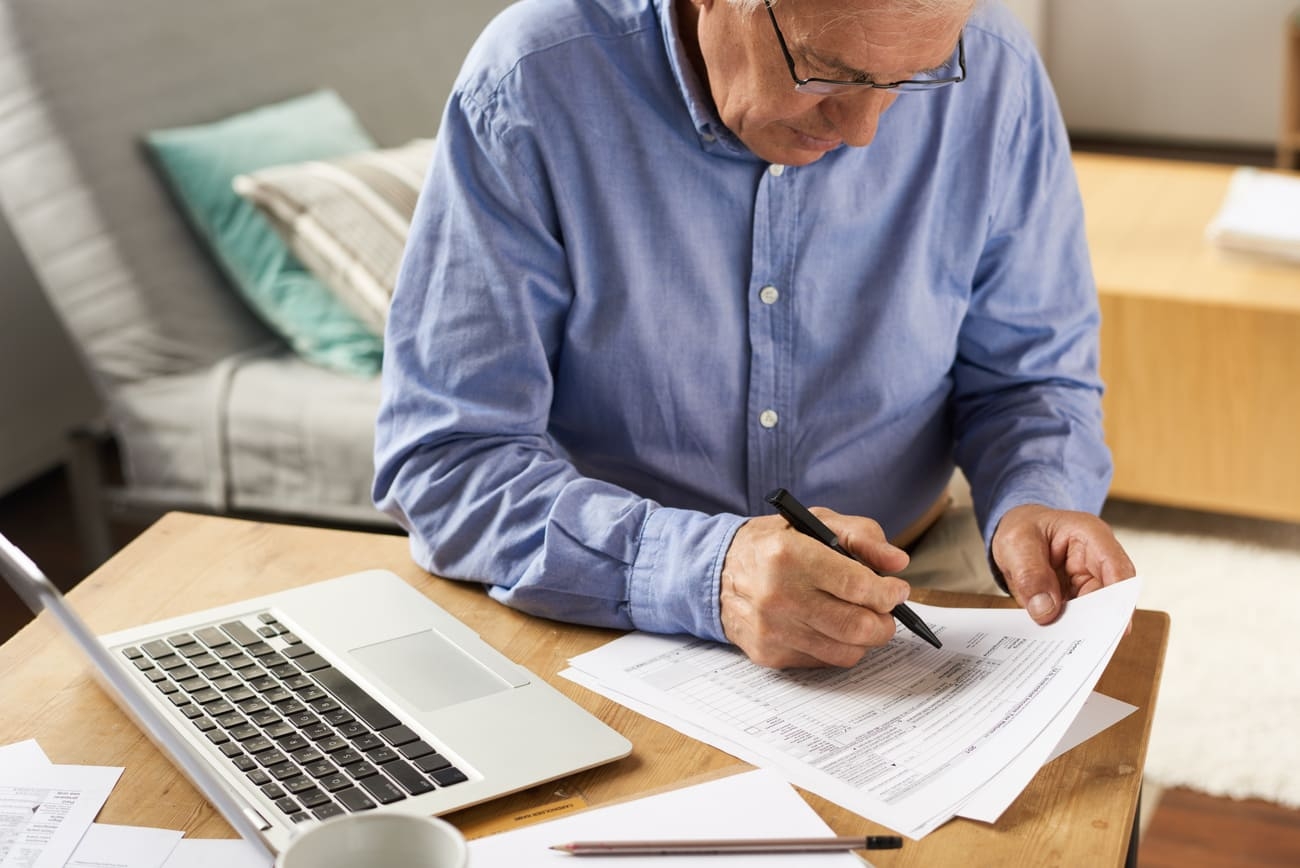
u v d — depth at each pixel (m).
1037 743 0.79
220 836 0.73
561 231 1.10
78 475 2.09
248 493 2.01
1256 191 2.64
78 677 0.88
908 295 1.16
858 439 1.20
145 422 2.04
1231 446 2.34
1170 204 2.76
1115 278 2.37
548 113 1.08
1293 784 1.84
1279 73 4.61
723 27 0.98
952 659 0.90
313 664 0.88
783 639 0.88
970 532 1.35
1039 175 1.19
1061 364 1.23
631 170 1.10
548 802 0.76
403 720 0.82
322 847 0.58
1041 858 0.71
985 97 1.15
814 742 0.81
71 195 1.97
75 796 0.76
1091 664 0.85
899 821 0.74
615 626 0.96
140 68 2.08
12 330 2.63
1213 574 2.33
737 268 1.13
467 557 1.01
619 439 1.17
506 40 1.09
